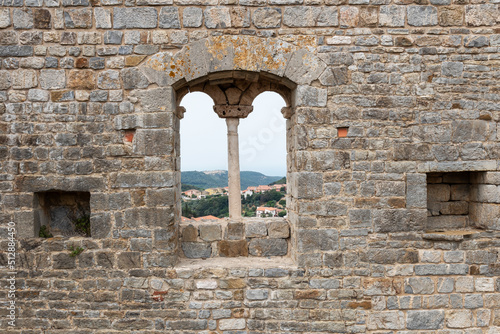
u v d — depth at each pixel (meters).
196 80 4.16
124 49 4.04
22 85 4.04
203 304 4.13
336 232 4.14
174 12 4.05
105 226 4.08
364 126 4.14
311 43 4.11
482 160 4.16
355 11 4.11
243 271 4.16
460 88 4.16
